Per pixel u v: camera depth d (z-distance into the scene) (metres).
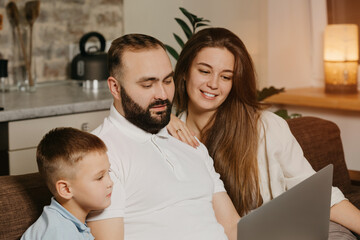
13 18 2.95
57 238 1.21
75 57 3.13
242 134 1.80
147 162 1.39
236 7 3.44
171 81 1.45
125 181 1.36
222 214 1.58
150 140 1.44
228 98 1.83
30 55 2.93
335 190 1.81
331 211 1.79
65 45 3.27
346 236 1.71
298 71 3.82
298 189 1.32
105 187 1.28
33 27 3.11
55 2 3.19
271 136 1.82
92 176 1.25
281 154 1.82
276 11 3.65
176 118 1.67
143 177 1.37
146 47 1.40
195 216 1.42
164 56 1.42
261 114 1.85
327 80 3.48
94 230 1.30
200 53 1.75
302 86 3.85
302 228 1.38
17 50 2.96
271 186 1.80
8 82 2.93
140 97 1.39
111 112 1.46
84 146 1.26
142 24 3.32
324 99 3.30
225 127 1.82
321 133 2.22
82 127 2.68
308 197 1.37
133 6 3.34
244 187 1.78
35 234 1.24
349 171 2.46
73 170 1.25
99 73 3.07
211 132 1.85
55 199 1.31
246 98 1.81
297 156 1.85
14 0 2.97
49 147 1.27
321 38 3.73
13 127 2.43
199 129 1.90
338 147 2.27
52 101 2.65
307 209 1.38
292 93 3.50
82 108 2.64
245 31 3.50
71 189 1.26
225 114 1.83
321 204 1.45
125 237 1.36
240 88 1.79
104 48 3.18
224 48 1.75
